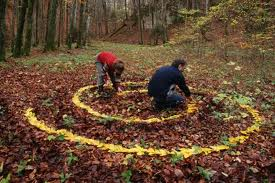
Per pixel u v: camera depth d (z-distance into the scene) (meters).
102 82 9.70
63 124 7.39
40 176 5.35
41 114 8.06
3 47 15.80
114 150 6.11
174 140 6.62
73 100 9.18
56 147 6.24
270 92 10.34
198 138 6.77
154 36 39.62
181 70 8.41
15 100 9.02
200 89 10.59
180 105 8.50
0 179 5.30
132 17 49.72
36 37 27.31
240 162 5.82
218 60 16.66
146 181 5.22
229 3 17.08
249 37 17.30
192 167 5.61
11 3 32.66
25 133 6.89
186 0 37.62
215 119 7.75
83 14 26.52
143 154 5.99
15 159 5.88
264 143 6.57
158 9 40.84
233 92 10.17
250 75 12.90
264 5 16.75
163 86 8.22
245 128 7.31
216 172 5.44
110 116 7.85
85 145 6.29
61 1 26.75
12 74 12.70
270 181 5.32
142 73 13.58
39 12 29.42
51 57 17.97
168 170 5.44
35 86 10.87
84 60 17.02
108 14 60.53
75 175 5.36
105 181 5.20
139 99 9.27
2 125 7.36
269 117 8.03
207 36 23.97
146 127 7.22
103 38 49.41
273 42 16.19
